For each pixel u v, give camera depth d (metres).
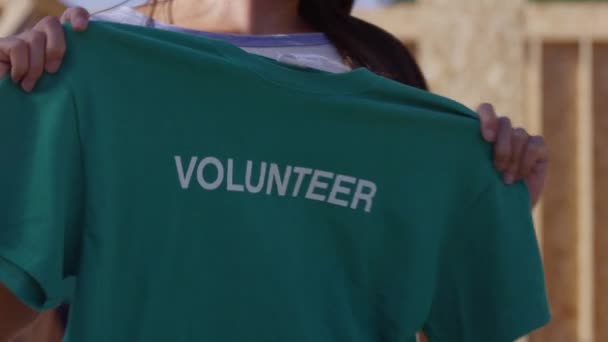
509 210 3.54
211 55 3.30
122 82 3.22
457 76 9.45
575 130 9.68
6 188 3.11
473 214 3.51
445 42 9.48
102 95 3.19
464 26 9.47
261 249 3.26
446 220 3.50
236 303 3.23
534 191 3.68
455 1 9.48
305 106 3.36
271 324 3.25
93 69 3.20
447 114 3.48
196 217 3.23
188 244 3.22
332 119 3.38
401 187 3.43
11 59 3.13
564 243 9.61
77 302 3.13
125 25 3.29
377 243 3.42
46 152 3.11
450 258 3.54
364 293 3.43
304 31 3.78
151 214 3.19
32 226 3.08
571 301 9.57
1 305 3.19
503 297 3.50
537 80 9.59
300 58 3.46
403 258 3.44
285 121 3.34
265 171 3.31
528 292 3.51
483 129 3.49
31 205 3.09
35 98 3.16
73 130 3.14
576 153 9.66
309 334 3.29
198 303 3.21
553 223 9.64
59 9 7.25
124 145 3.19
